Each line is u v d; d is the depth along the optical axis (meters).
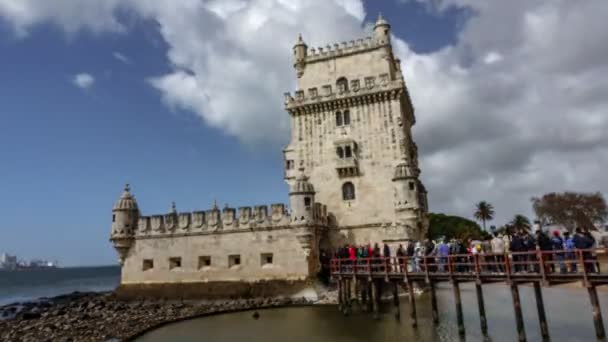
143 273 46.72
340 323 30.98
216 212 45.38
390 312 34.91
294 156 49.84
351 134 47.88
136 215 49.47
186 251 45.69
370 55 50.56
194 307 40.22
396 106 46.69
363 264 35.69
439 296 46.44
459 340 25.23
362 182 46.50
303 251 41.56
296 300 39.88
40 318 40.56
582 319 32.03
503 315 33.81
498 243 27.72
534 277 22.97
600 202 91.75
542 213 97.69
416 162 52.69
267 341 26.69
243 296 41.94
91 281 138.75
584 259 21.73
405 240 40.28
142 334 30.20
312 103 49.41
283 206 43.00
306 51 54.03
